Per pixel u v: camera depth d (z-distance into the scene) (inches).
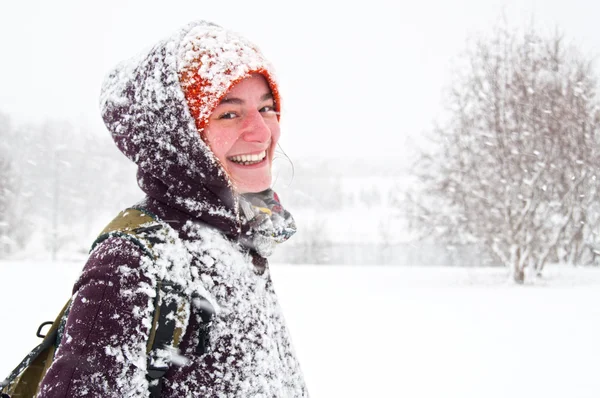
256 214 48.4
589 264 708.7
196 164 43.1
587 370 205.0
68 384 35.8
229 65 45.7
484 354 233.6
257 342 44.0
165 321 39.3
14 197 1628.9
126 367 37.1
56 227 1657.2
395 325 301.7
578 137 556.7
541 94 558.6
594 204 607.2
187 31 46.7
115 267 39.0
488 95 575.2
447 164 580.1
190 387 40.4
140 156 44.3
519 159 541.3
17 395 43.9
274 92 50.7
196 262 42.4
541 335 270.2
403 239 1150.3
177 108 43.1
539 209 539.5
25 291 398.9
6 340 223.0
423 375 201.8
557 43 584.1
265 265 50.3
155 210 43.6
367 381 193.3
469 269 649.6
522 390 183.0
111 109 46.3
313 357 229.3
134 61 47.3
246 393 42.1
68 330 38.0
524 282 518.0
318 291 459.8
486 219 549.6
